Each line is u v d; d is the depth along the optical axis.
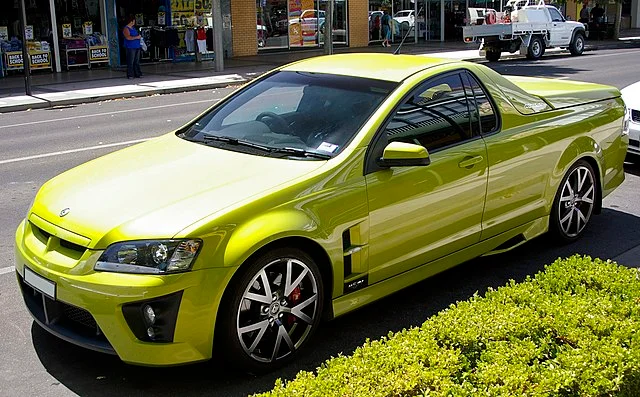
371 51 28.86
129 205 4.10
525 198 5.73
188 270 3.77
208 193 4.13
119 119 14.24
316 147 4.67
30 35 22.72
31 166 9.79
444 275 5.76
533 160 5.71
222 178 4.33
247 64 24.77
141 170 4.59
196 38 25.92
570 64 23.77
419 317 4.99
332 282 4.39
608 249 6.28
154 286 3.73
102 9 24.20
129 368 4.26
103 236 3.90
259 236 3.94
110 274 3.80
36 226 4.34
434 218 4.95
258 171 4.39
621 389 3.12
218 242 3.86
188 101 17.00
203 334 3.85
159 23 25.41
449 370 3.17
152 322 3.78
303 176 4.30
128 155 5.00
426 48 30.25
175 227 3.84
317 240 4.22
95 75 22.27
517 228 5.75
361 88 5.07
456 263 5.28
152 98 17.88
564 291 3.96
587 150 6.23
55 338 4.63
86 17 23.97
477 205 5.27
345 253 4.42
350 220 4.40
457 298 5.31
